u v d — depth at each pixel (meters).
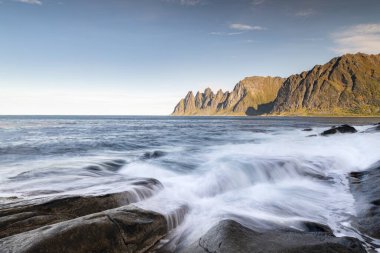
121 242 5.82
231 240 5.69
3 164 15.42
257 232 6.43
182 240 6.84
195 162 16.00
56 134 37.25
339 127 33.16
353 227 7.84
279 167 13.78
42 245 4.91
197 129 54.16
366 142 22.77
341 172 14.37
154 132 44.69
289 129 51.75
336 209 9.22
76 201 7.41
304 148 21.59
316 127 59.12
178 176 13.04
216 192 11.01
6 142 26.16
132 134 39.59
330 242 5.90
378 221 7.75
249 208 9.02
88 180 10.73
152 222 6.71
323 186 11.93
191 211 8.57
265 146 23.80
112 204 7.79
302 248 5.62
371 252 6.59
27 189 9.52
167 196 9.60
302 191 11.21
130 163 15.77
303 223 7.76
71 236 5.26
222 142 28.33
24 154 19.28
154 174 13.41
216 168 13.43
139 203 8.41
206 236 6.10
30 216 6.50
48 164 15.21
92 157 18.02
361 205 9.13
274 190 11.32
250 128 56.81
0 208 6.80
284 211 8.88
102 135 37.03
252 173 12.95
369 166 14.52
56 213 6.91
